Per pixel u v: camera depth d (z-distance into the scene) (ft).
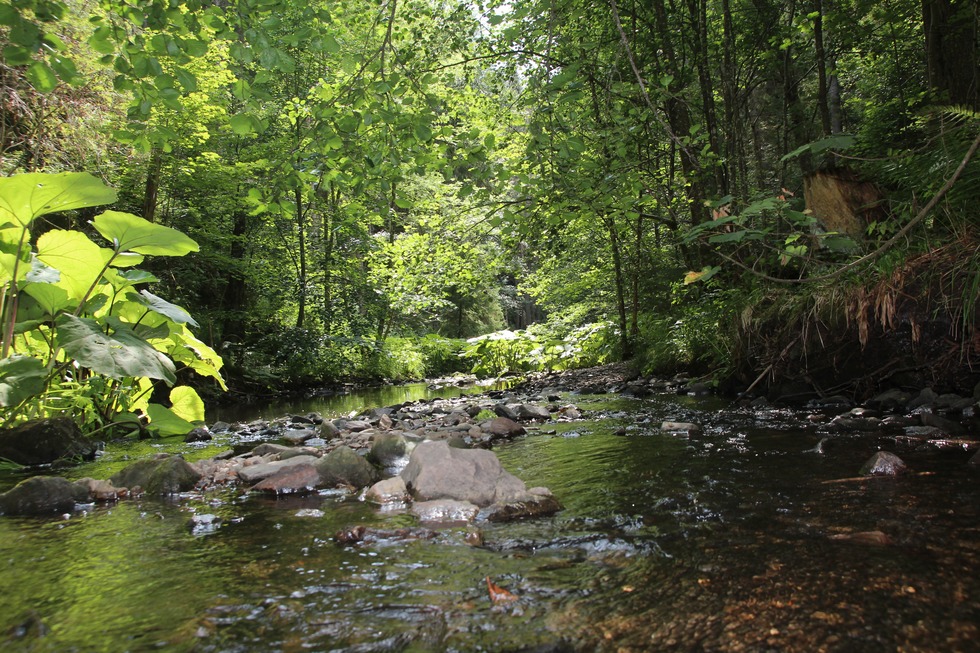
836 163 17.92
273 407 33.27
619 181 16.58
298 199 49.65
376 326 59.72
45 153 24.04
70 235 15.92
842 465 9.69
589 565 6.16
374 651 4.55
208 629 5.00
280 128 42.50
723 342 22.86
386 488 9.82
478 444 14.40
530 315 114.52
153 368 14.93
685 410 18.43
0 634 5.01
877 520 6.90
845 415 13.98
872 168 18.16
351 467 11.01
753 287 22.49
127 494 10.41
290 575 6.25
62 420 14.96
